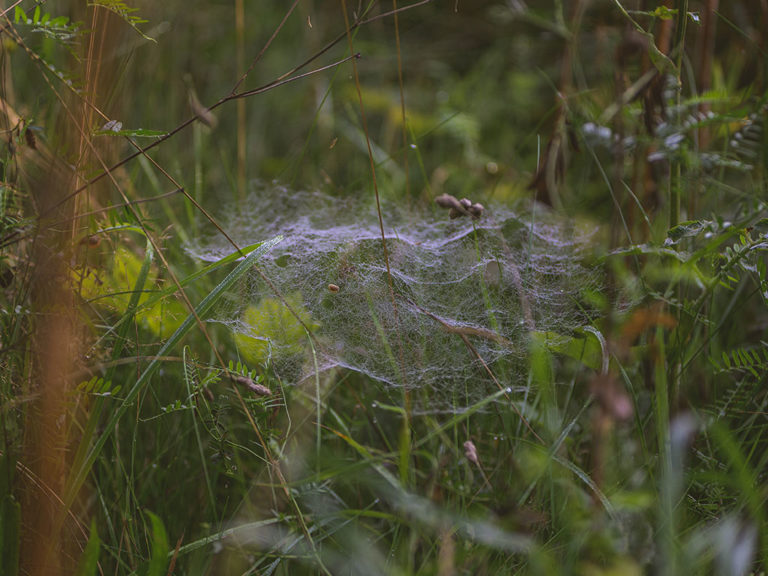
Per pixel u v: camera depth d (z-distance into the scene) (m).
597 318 1.00
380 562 0.89
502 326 1.04
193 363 0.93
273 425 0.95
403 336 1.03
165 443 0.98
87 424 0.88
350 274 1.05
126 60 1.00
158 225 1.15
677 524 0.89
